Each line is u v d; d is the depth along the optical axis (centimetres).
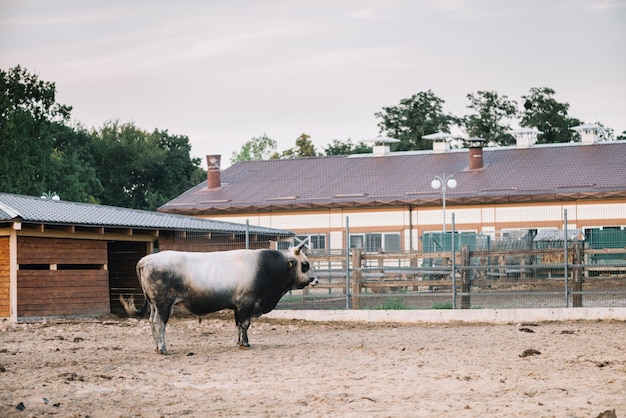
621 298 2681
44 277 2583
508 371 1489
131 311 1847
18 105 6550
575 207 4694
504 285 2848
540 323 2431
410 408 1174
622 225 4628
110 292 3061
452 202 4856
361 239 5025
